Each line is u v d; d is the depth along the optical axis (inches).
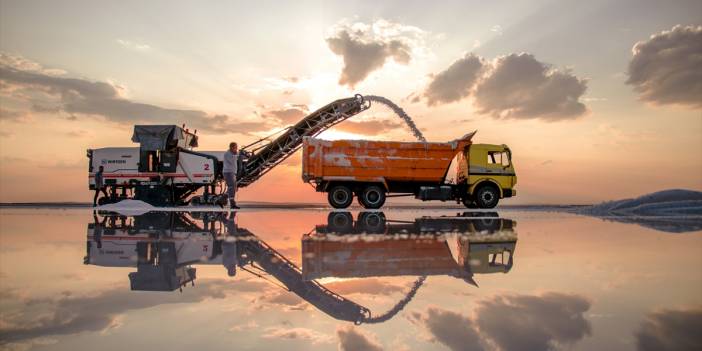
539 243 184.1
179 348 61.1
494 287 99.2
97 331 68.4
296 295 93.3
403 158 559.5
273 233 233.3
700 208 423.8
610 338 62.9
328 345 62.9
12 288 98.7
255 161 681.0
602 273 115.6
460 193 578.6
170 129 606.2
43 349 59.9
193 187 632.4
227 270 122.3
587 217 381.7
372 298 89.8
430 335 66.1
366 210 521.0
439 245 177.6
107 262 135.9
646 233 230.8
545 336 64.0
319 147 554.3
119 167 611.5
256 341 64.6
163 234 227.1
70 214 422.3
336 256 148.8
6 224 296.4
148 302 86.7
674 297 88.4
